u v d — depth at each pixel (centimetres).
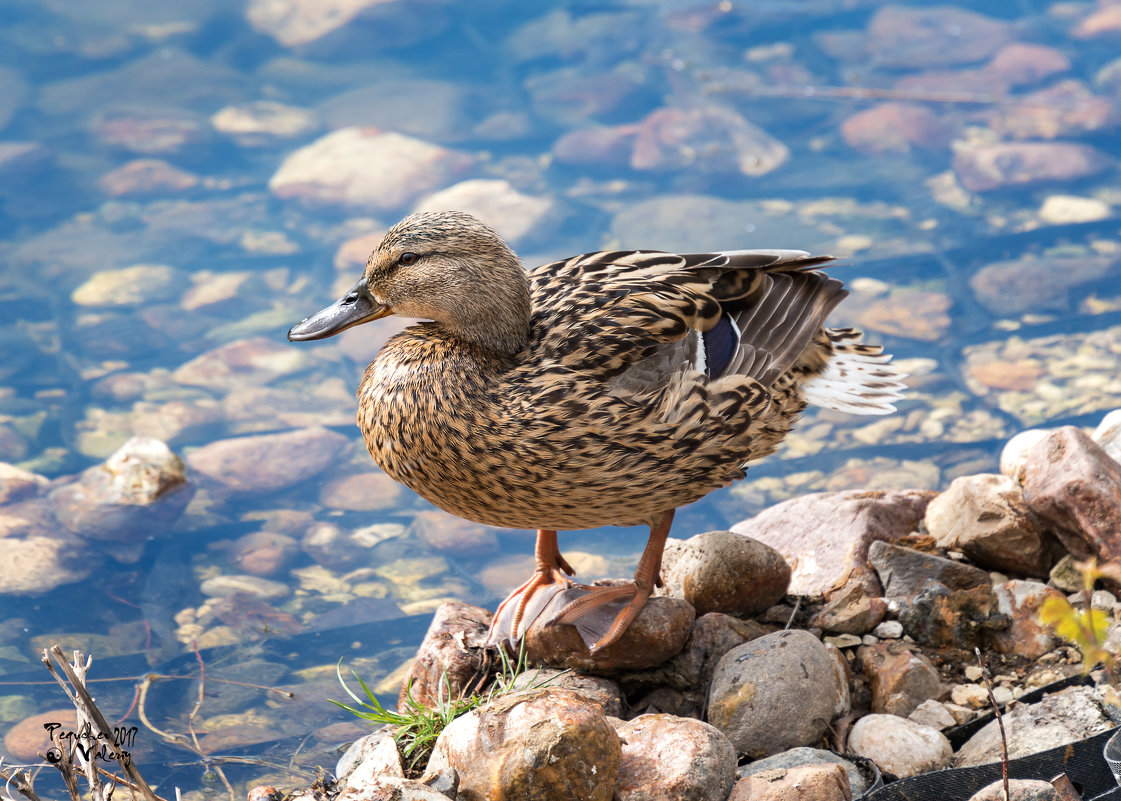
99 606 500
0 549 533
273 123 913
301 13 1057
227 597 507
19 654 470
